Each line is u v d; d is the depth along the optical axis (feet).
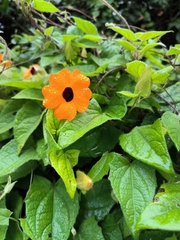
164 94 0.67
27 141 0.62
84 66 0.71
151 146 0.48
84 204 0.58
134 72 0.59
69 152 0.53
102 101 0.62
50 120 0.54
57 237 0.50
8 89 0.79
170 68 0.54
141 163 0.51
